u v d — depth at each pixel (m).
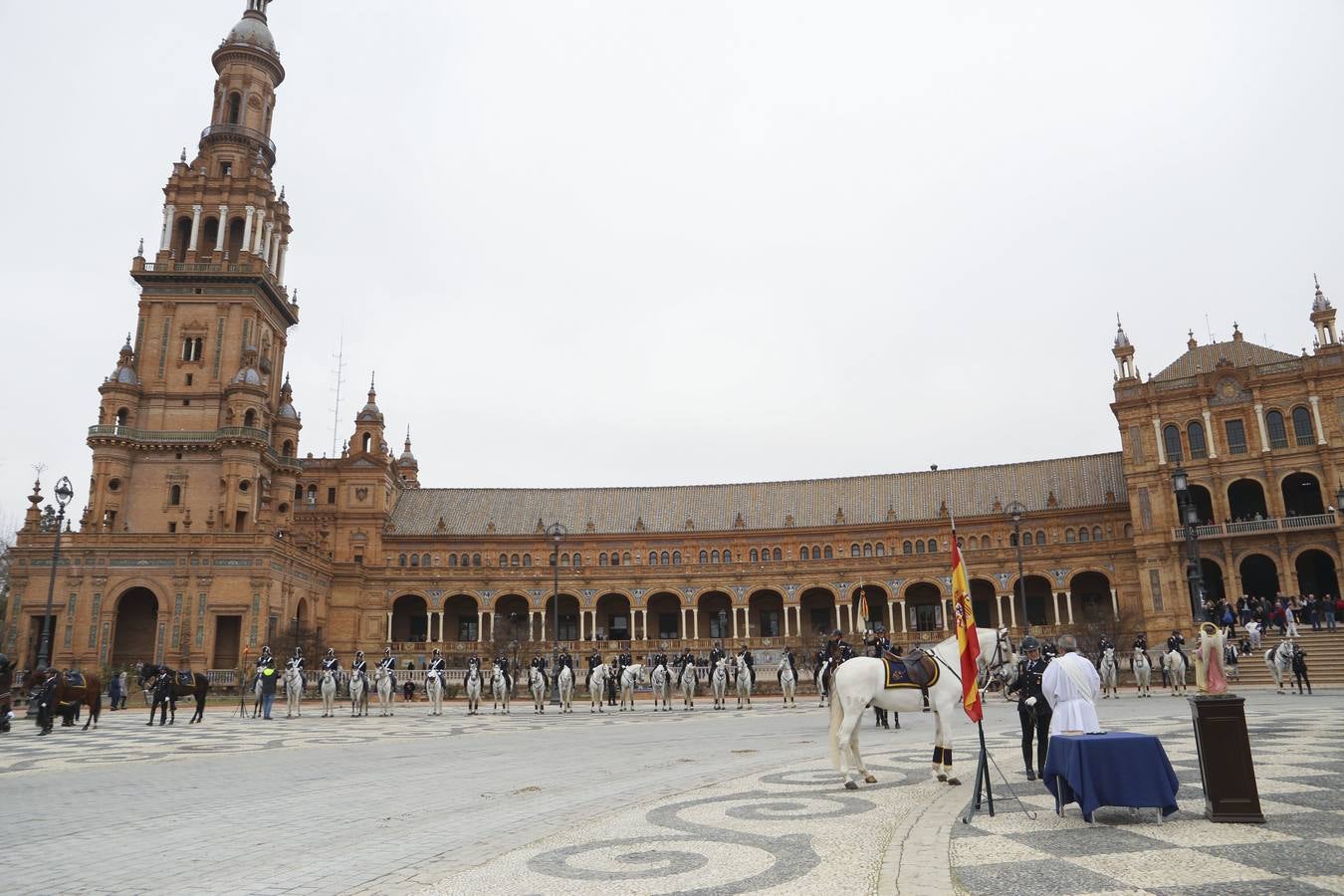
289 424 91.44
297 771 21.23
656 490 110.75
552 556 103.75
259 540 75.81
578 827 13.09
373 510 101.81
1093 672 13.59
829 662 38.59
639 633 98.75
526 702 58.19
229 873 10.76
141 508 81.56
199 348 86.00
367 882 10.17
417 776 19.95
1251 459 77.44
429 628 97.69
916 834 11.62
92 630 73.31
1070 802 12.97
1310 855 9.71
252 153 94.81
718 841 11.72
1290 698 37.34
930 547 98.75
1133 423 82.69
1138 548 80.62
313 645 75.25
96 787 18.62
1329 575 77.88
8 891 10.05
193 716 43.66
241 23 98.81
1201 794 13.77
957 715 36.72
